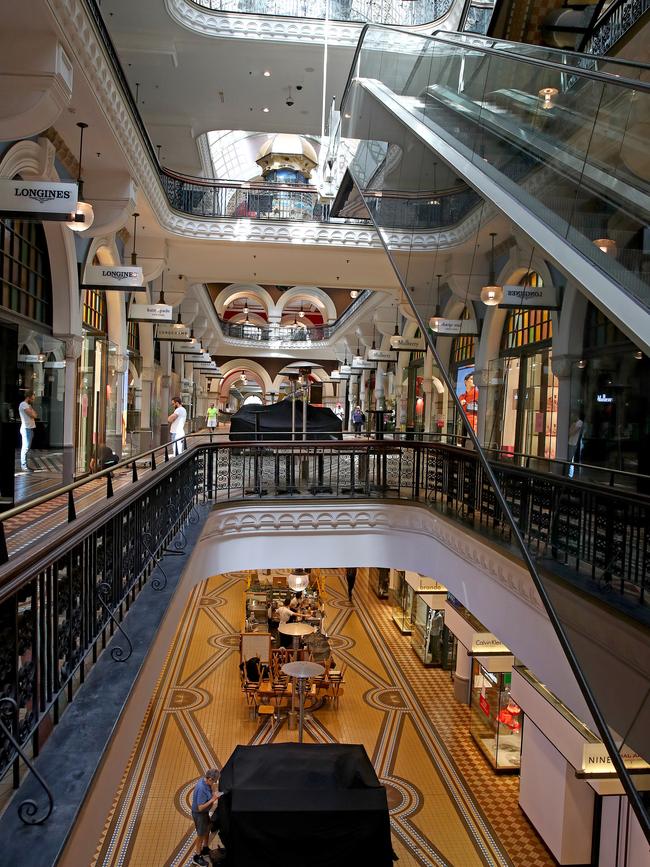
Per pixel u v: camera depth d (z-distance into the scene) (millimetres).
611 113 3225
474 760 9094
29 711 2471
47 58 5273
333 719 10094
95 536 3307
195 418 25484
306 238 13062
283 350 32438
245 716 10070
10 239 7355
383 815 5508
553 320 2971
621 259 2604
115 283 9109
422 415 19641
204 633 13633
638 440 2273
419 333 21016
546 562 2854
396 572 15281
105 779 2486
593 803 7008
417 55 7113
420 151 5832
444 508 7953
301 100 13539
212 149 24828
